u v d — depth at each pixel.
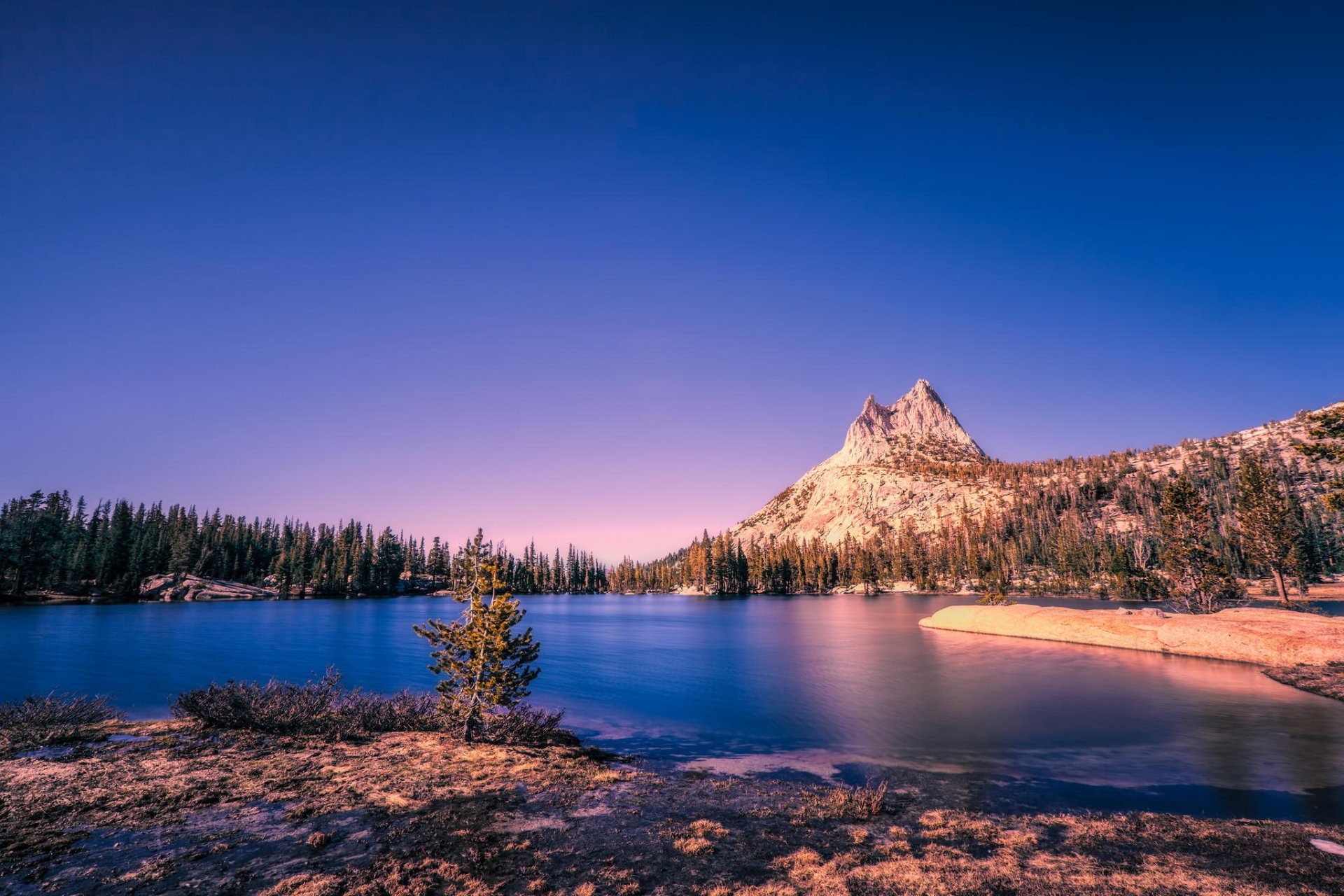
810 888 10.91
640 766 20.19
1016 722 26.12
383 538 187.88
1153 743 22.61
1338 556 132.62
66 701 27.83
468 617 22.69
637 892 10.72
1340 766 19.75
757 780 18.59
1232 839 13.30
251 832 13.03
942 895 10.59
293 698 23.94
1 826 12.97
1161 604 101.25
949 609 73.00
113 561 136.00
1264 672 37.47
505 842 12.86
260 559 175.88
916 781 18.66
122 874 10.98
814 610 121.62
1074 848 12.85
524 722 22.33
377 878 11.02
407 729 23.30
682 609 137.38
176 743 20.19
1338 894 10.42
